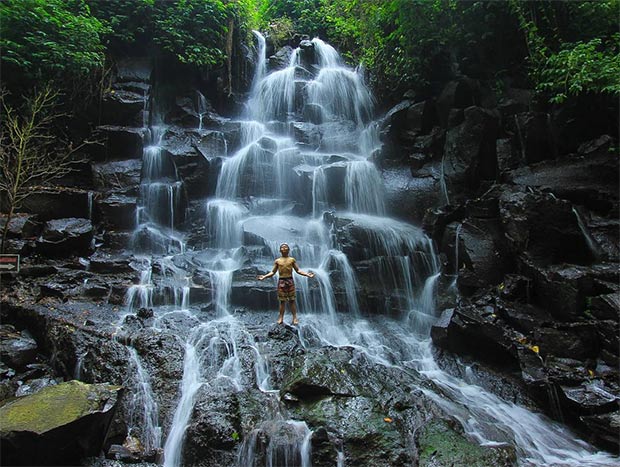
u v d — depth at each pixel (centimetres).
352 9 1712
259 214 1183
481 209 948
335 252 981
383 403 578
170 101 1461
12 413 467
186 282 902
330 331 817
